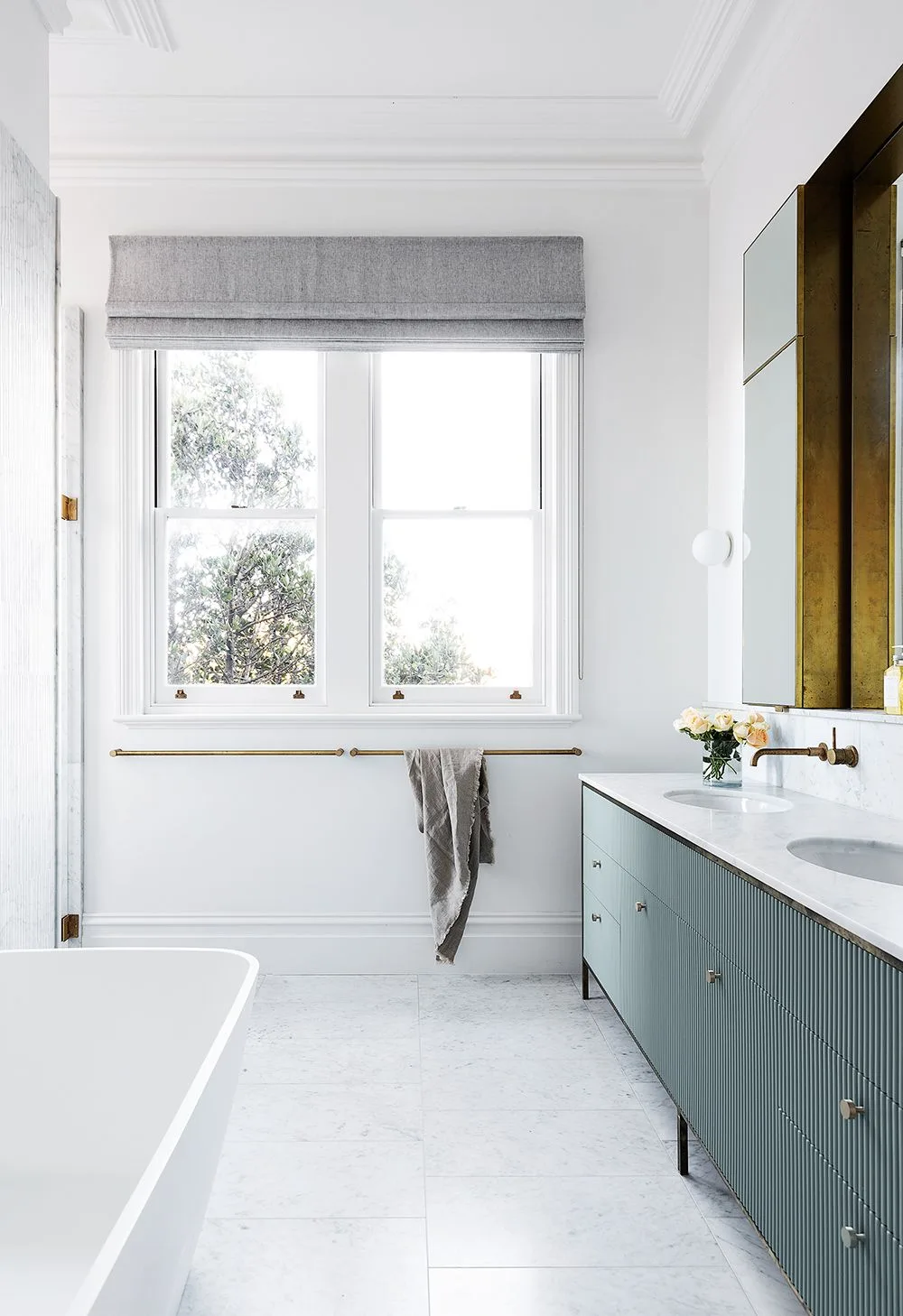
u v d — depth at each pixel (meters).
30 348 2.42
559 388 3.42
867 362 2.36
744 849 1.72
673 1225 1.88
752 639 2.80
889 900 1.34
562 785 3.43
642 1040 2.38
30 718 2.43
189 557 3.51
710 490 3.41
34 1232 1.59
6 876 2.30
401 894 3.41
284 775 3.40
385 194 3.41
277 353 3.51
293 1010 3.04
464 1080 2.54
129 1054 1.86
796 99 2.63
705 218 3.44
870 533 2.36
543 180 3.40
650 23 2.79
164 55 2.94
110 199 3.39
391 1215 1.91
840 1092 1.28
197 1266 1.73
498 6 2.71
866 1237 1.20
